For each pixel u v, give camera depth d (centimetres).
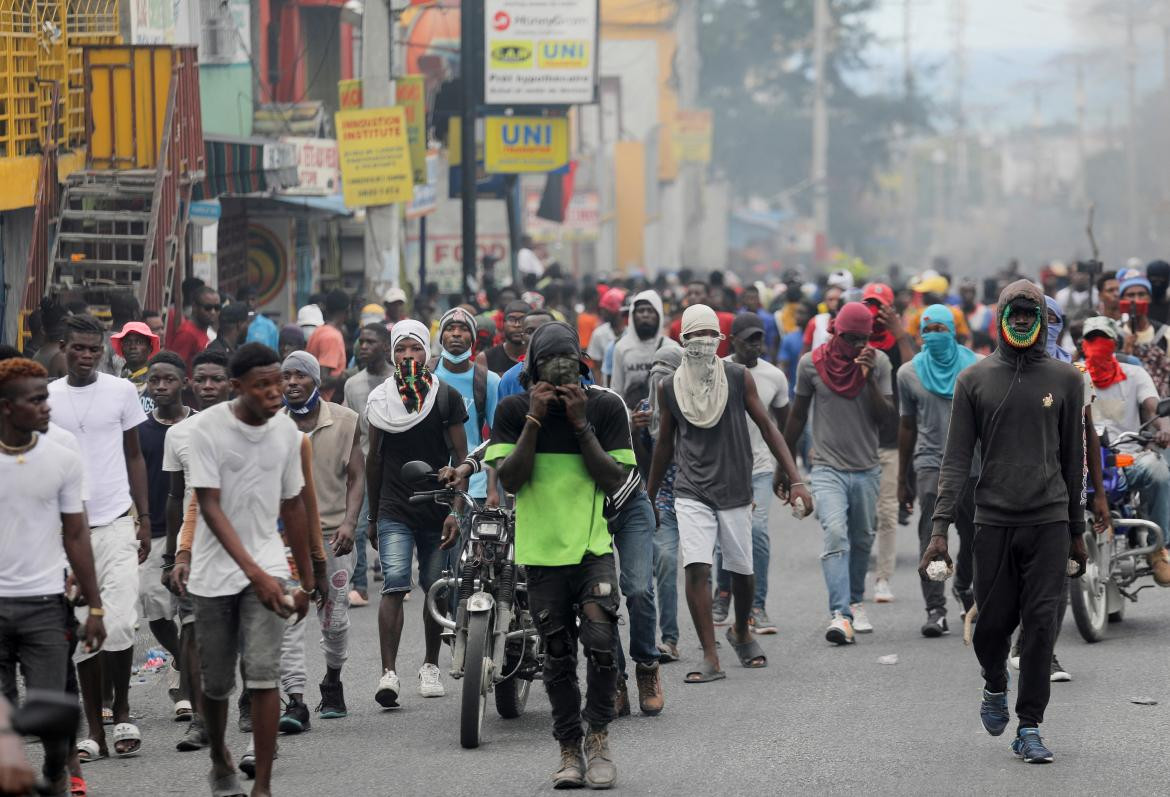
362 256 6719
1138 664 2261
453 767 1816
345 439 2114
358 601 2880
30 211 3562
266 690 1619
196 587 1636
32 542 1627
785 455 2262
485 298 5666
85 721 1920
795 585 3033
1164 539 2495
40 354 2759
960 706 2047
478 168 6938
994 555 1777
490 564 1967
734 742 1889
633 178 11744
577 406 1694
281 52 5966
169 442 1900
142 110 3616
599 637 1695
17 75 3362
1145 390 2583
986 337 4444
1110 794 1638
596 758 1719
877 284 2975
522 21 6216
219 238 5131
